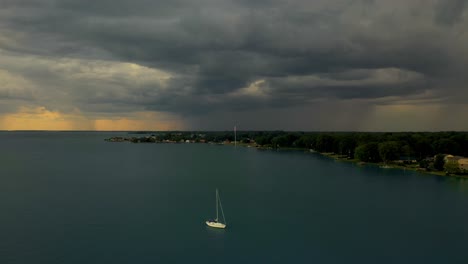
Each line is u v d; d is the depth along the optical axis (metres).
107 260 104.31
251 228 132.75
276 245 116.62
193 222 139.25
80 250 111.12
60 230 129.00
